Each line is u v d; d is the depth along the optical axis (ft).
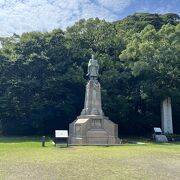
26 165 56.85
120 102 150.61
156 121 158.81
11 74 157.99
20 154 73.00
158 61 147.54
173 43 149.69
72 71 153.69
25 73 158.20
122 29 197.36
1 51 164.45
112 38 173.88
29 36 163.94
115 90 155.84
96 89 119.55
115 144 102.06
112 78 153.99
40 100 154.20
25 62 155.63
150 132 164.04
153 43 150.10
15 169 53.01
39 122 155.84
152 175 48.88
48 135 155.12
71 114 156.56
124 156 69.36
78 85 156.04
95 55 162.61
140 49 147.13
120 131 164.35
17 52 162.40
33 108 151.84
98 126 112.98
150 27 164.45
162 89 145.48
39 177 46.68
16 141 115.55
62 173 49.65
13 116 156.25
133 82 158.20
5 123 161.58
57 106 151.74
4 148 86.99
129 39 175.94
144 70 146.51
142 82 148.87
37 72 157.89
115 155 70.90
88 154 72.38
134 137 151.53
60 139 95.55
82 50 163.53
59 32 165.17
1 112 153.89
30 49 161.89
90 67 121.70
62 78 152.56
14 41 167.84
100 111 118.42
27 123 157.38
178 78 149.79
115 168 54.29
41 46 162.50
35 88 154.51
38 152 76.89
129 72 156.56
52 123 162.40
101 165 57.11
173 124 164.35
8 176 47.39
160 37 156.97
